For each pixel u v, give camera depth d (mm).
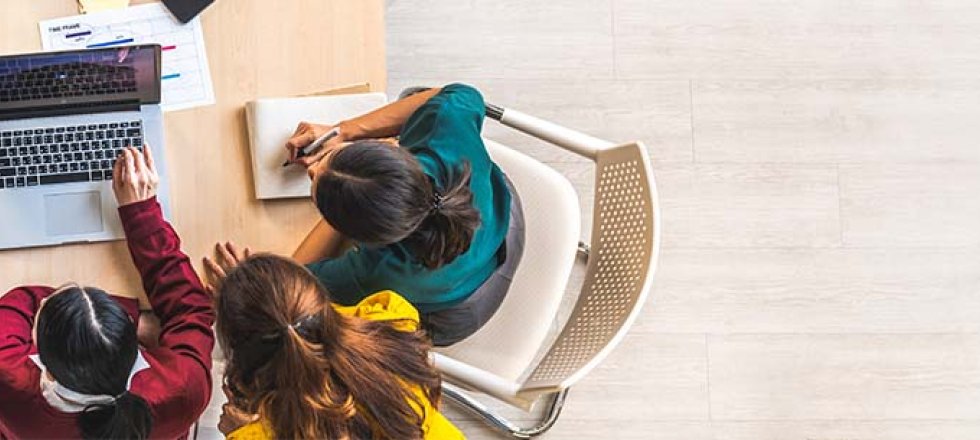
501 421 2357
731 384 2441
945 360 2469
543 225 1897
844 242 2520
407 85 2529
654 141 2543
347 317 1306
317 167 1547
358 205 1303
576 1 2590
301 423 1236
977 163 2566
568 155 2508
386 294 1526
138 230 1579
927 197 2549
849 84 2590
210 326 1617
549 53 2564
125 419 1510
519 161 1942
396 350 1314
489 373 1703
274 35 1686
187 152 1639
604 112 2549
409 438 1300
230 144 1651
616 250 1701
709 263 2496
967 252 2525
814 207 2533
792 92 2582
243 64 1675
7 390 1498
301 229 1648
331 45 1697
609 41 2580
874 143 2566
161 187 1616
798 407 2438
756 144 2555
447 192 1423
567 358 1653
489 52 2555
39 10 1657
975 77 2605
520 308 1853
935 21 2598
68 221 1602
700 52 2590
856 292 2498
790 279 2498
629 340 2449
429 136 1547
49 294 1591
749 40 2600
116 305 1457
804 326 2477
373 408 1263
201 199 1632
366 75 1705
